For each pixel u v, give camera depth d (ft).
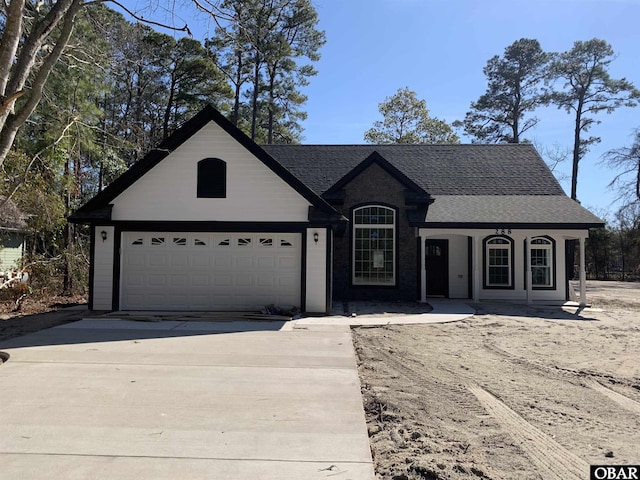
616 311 49.93
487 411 18.22
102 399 18.67
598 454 14.39
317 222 43.27
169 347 28.99
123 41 60.64
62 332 33.94
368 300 55.16
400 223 55.77
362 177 56.39
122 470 12.73
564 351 29.84
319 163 65.00
